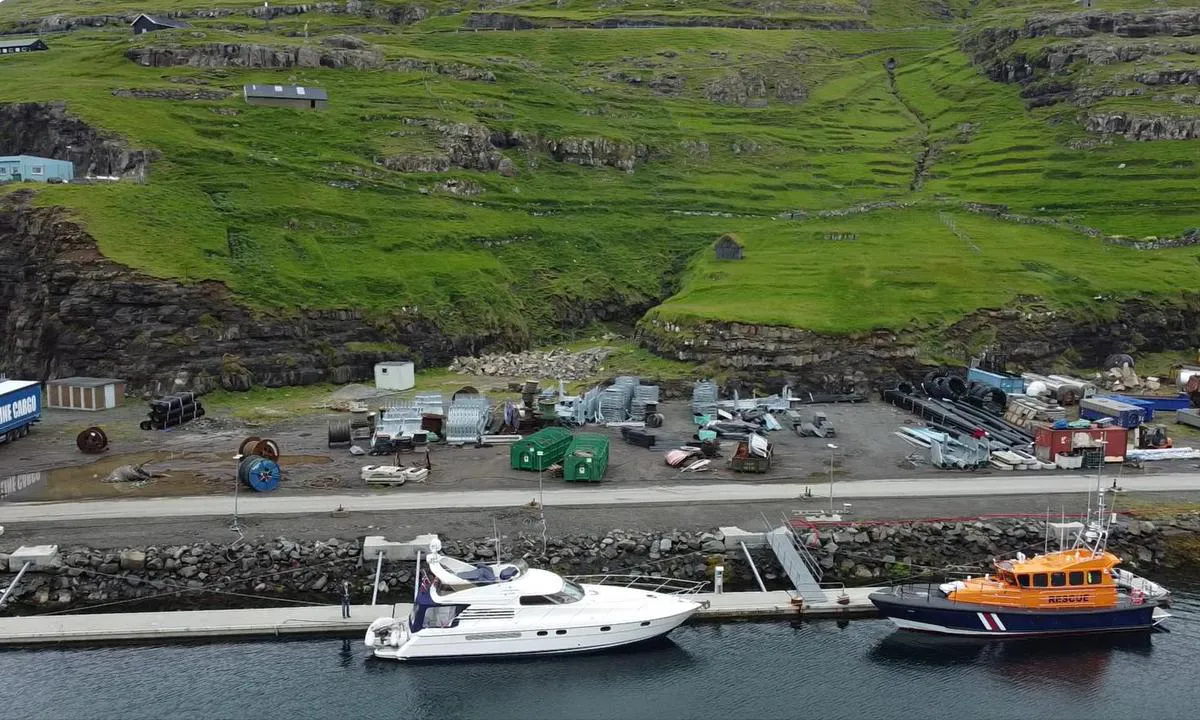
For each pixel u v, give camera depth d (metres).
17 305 103.88
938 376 96.31
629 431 76.31
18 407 77.50
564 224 148.25
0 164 124.38
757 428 78.69
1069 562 48.56
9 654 44.91
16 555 50.91
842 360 98.69
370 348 105.75
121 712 41.12
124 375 96.12
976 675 45.56
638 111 195.00
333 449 74.38
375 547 52.41
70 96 143.75
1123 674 45.53
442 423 76.94
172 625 46.53
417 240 128.00
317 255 116.94
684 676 45.12
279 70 175.88
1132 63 191.88
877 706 42.78
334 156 144.88
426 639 45.47
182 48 174.88
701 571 53.09
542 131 172.12
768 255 131.38
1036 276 117.88
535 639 46.12
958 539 56.59
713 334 102.06
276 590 50.66
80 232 102.94
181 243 108.19
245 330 100.31
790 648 47.38
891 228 143.25
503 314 120.00
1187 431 82.44
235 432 80.56
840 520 57.97
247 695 42.78
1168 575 54.44
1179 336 113.75
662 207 160.62
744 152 186.00
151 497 61.84
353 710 42.22
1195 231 135.12
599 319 131.62
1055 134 182.12
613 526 56.84
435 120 160.88
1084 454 70.12
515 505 60.03
